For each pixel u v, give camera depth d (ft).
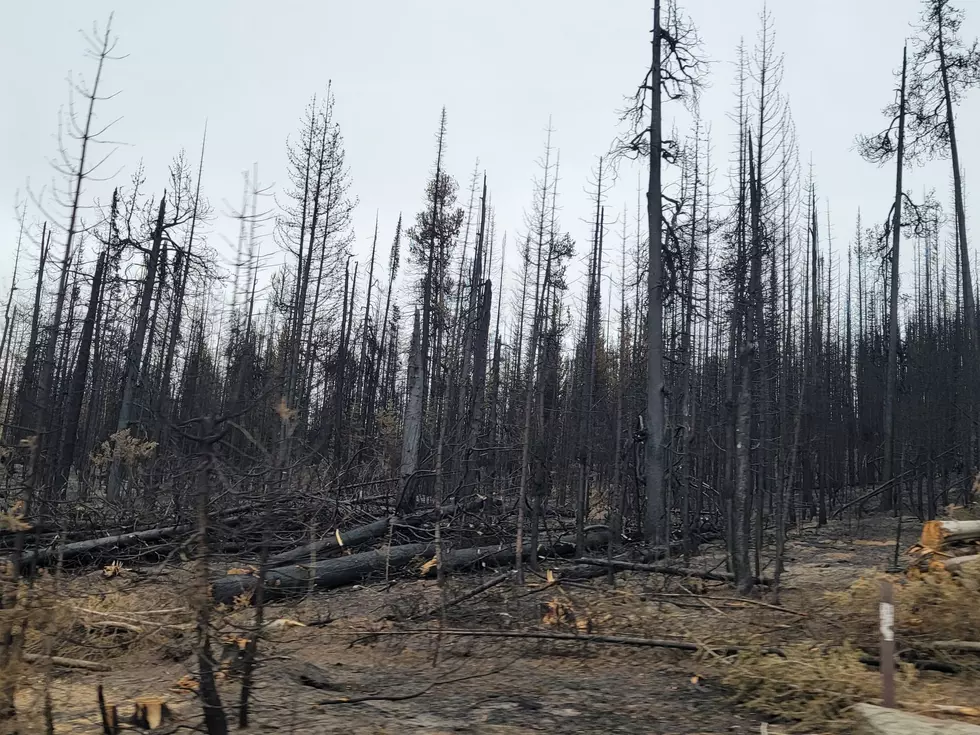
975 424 53.62
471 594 27.78
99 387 62.64
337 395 56.85
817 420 61.52
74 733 15.06
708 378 65.87
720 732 16.52
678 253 54.34
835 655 19.56
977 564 21.85
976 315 70.03
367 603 31.22
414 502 44.70
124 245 46.80
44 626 14.75
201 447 14.32
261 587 15.83
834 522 58.18
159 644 18.78
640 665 22.22
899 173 60.70
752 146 42.09
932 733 14.01
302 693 19.02
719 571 37.37
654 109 54.80
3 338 64.13
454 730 16.44
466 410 56.49
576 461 52.75
